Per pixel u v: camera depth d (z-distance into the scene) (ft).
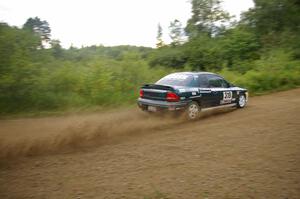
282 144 23.11
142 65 50.67
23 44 38.45
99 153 21.94
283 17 103.96
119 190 16.11
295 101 44.45
